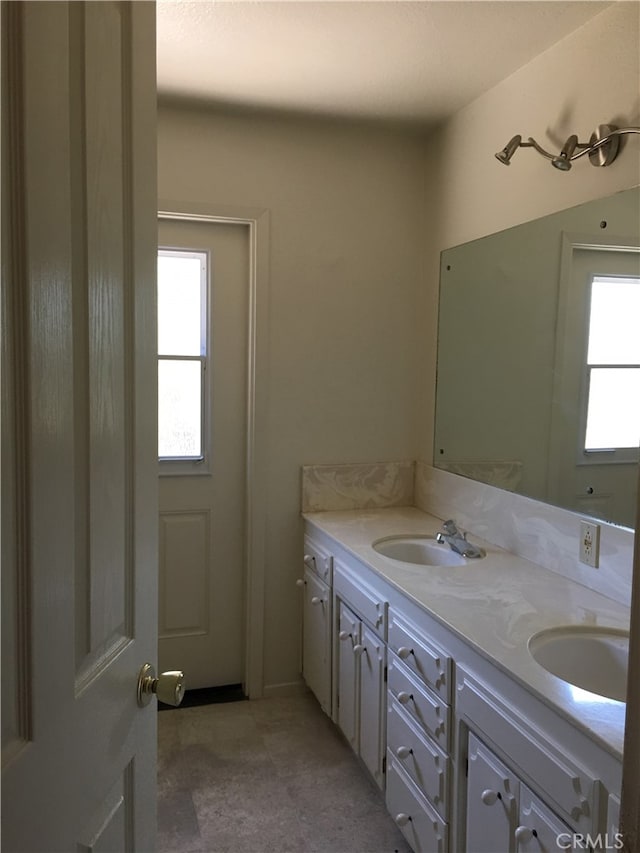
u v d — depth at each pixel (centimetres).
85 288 78
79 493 77
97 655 85
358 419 299
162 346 289
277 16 191
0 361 59
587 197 194
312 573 280
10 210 60
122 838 96
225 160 273
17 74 61
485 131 246
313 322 289
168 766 246
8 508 61
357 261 292
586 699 126
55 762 72
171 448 295
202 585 302
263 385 286
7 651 62
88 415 79
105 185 83
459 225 266
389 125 282
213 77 235
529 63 219
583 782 118
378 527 265
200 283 290
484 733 151
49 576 69
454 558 232
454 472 269
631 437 177
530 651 150
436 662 172
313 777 240
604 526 185
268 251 281
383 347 299
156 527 106
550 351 209
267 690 300
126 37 90
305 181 283
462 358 263
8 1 59
